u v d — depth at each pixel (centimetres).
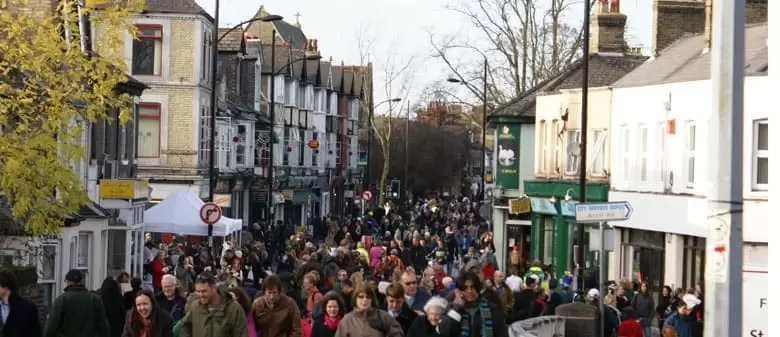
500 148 5728
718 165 1152
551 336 2311
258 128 7438
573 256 4619
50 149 2484
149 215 3981
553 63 6222
